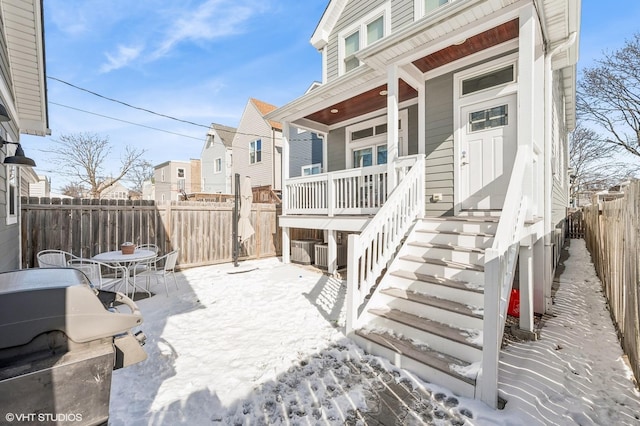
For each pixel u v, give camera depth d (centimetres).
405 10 634
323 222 652
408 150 612
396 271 384
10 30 394
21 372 110
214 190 2169
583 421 212
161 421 209
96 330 129
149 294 509
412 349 281
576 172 2009
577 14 391
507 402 229
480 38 431
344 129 784
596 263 669
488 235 367
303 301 475
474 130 490
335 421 211
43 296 120
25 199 540
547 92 448
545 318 418
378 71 505
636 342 266
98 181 2450
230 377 263
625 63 1329
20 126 595
